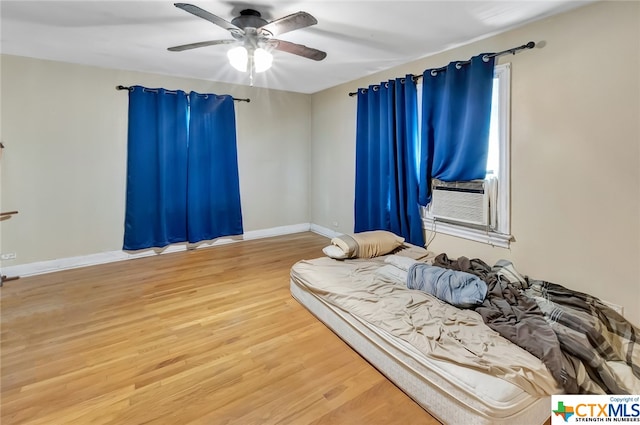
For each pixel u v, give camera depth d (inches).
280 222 209.5
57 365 78.6
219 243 185.8
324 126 199.3
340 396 69.4
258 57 91.7
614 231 86.2
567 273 96.1
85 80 143.1
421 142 132.2
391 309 83.8
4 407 65.4
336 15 91.4
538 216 101.3
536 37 97.1
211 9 87.0
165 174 162.4
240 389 71.2
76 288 124.1
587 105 88.4
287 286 127.4
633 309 84.2
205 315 104.0
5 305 109.9
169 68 148.6
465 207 120.4
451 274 95.8
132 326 97.0
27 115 133.0
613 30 82.6
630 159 82.3
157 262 154.6
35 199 137.3
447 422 61.8
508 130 106.3
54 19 95.1
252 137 192.2
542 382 59.9
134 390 70.6
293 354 84.0
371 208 157.6
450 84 118.6
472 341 70.1
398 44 115.7
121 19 94.7
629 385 64.5
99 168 149.6
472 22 97.0
